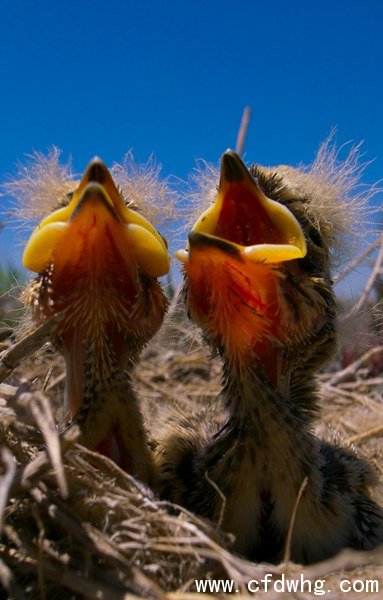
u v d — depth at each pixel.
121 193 0.14
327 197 0.14
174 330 0.16
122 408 0.13
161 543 0.11
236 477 0.13
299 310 0.12
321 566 0.12
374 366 0.23
